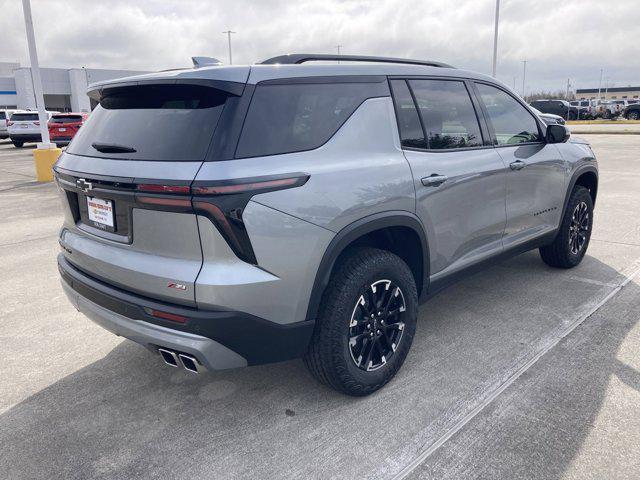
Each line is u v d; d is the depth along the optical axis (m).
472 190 3.42
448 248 3.33
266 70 2.50
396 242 3.19
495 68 22.22
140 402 2.94
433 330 3.71
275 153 2.41
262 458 2.46
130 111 2.66
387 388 2.99
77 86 59.91
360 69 2.90
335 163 2.61
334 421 2.71
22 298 4.53
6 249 6.14
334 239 2.56
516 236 4.03
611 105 40.66
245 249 2.29
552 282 4.58
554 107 36.38
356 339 2.77
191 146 2.31
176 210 2.27
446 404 2.82
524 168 3.91
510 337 3.57
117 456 2.50
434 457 2.41
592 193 5.05
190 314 2.32
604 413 2.69
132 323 2.54
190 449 2.54
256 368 3.29
